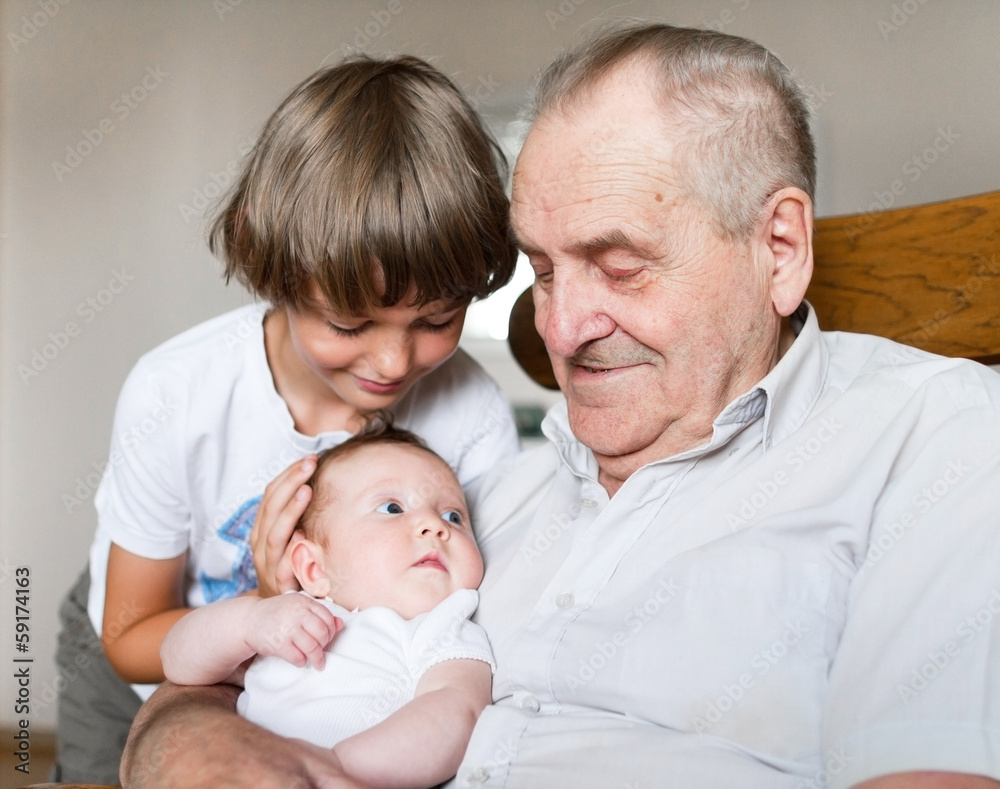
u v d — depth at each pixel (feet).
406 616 3.66
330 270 3.65
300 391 4.47
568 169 3.11
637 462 3.36
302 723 3.28
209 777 2.75
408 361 3.87
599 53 3.21
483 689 3.29
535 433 10.31
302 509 3.90
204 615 3.59
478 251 3.92
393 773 2.91
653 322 3.08
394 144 3.82
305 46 11.08
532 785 2.80
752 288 3.15
